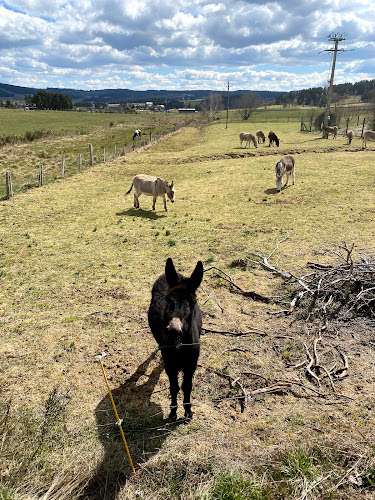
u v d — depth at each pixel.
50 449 4.01
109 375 5.63
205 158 29.86
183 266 9.83
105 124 74.12
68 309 7.69
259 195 17.69
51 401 4.43
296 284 8.32
